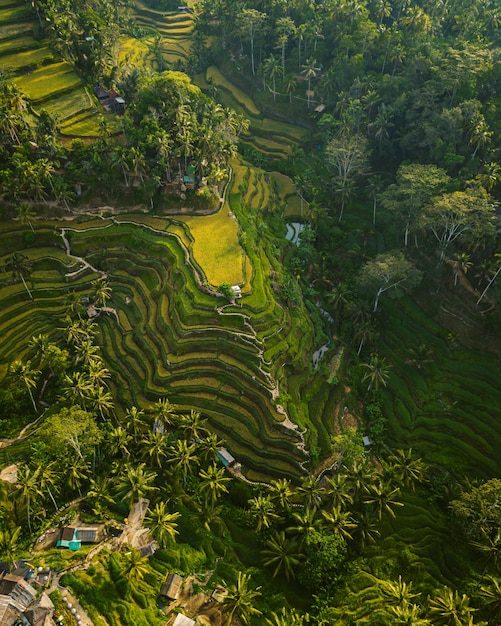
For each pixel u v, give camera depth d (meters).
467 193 74.75
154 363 73.38
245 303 76.25
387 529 60.88
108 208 91.25
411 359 78.31
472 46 95.94
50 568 49.06
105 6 127.31
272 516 57.78
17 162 81.62
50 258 84.81
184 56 142.88
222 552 57.22
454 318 79.94
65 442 55.72
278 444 65.94
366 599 53.38
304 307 84.06
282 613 51.56
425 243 85.94
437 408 72.62
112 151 87.25
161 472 62.97
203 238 86.25
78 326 74.75
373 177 98.31
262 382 70.38
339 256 93.69
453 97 91.19
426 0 122.19
